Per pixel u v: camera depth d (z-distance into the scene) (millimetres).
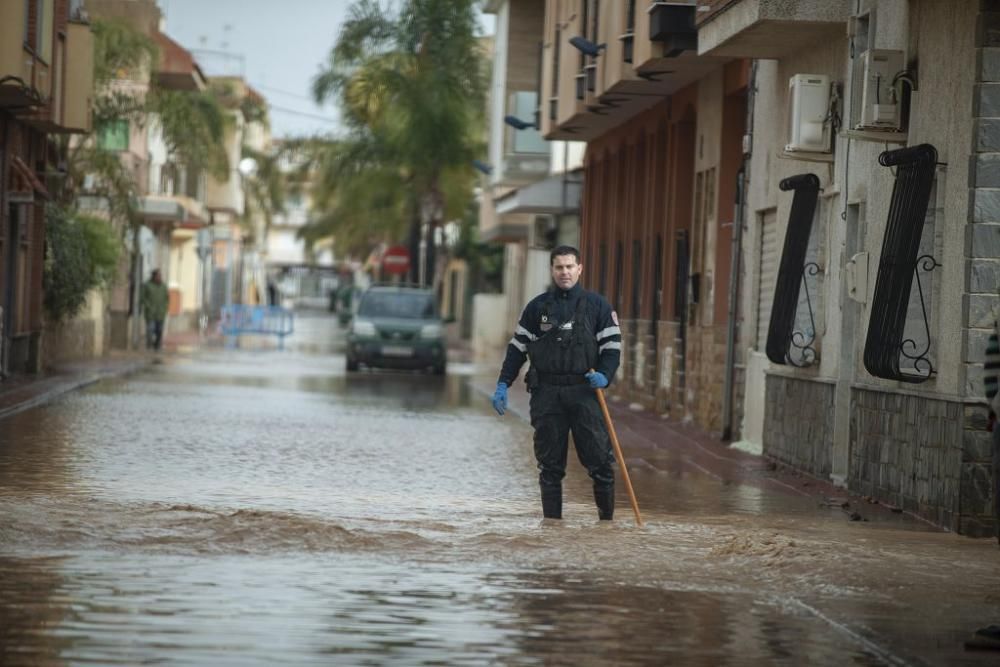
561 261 23109
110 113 73688
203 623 14289
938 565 19188
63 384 51719
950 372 25062
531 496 26875
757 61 40438
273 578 16719
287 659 12984
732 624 15227
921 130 26938
